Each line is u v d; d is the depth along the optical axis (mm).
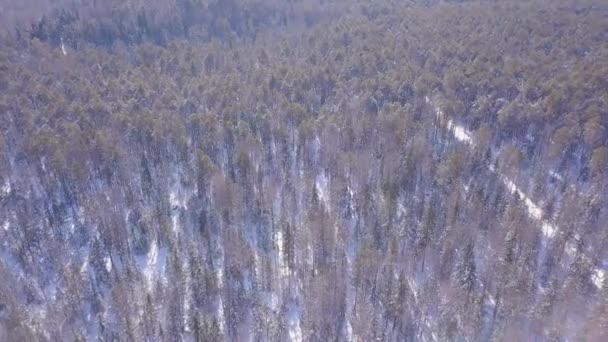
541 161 83188
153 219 73375
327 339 56688
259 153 82625
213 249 69188
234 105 92062
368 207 72438
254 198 76625
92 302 61438
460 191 71812
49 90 96688
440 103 90875
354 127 88062
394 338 57562
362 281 60875
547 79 96250
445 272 62781
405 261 65062
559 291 57969
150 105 96312
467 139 90688
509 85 95312
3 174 81562
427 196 77188
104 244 69625
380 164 81312
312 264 65625
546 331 54812
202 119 87188
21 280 64625
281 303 62969
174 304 57875
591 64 97312
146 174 80000
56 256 68062
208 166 75812
